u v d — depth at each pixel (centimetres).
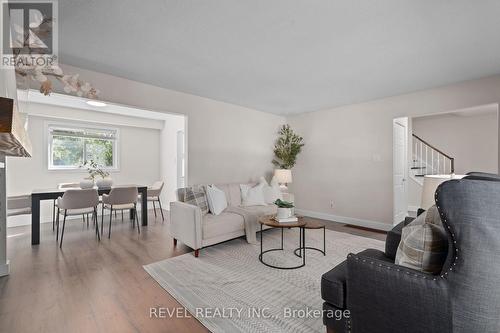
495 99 322
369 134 448
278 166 571
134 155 627
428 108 379
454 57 270
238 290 221
